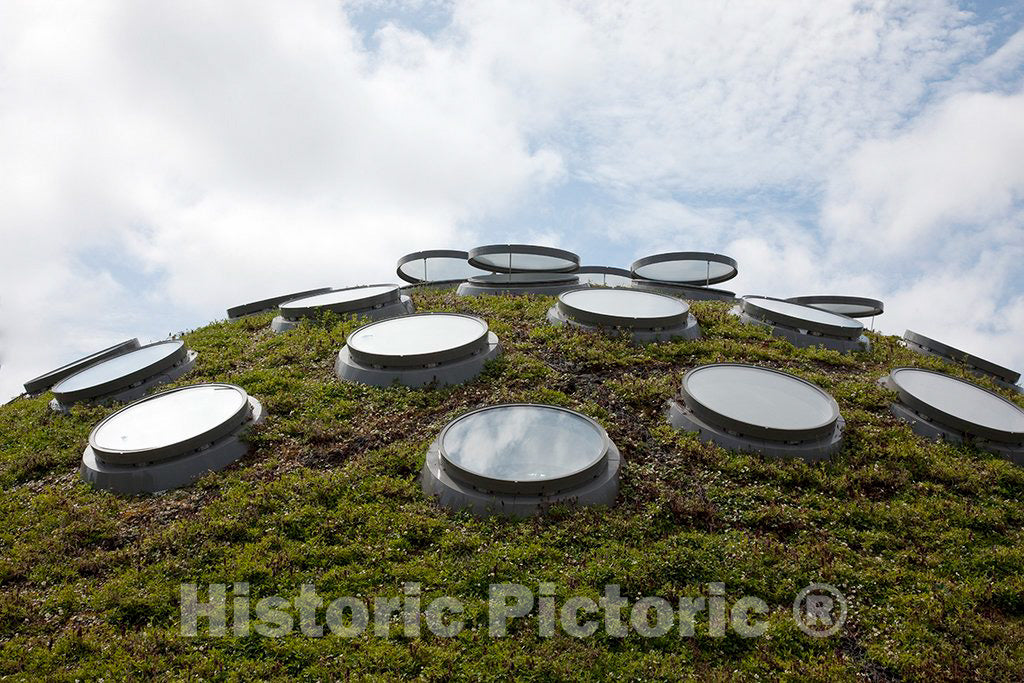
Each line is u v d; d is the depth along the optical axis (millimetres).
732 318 24016
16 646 10516
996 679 10023
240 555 12375
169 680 9758
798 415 16547
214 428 15922
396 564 12078
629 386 18000
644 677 9836
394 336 20234
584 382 18438
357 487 14359
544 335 21078
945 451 16391
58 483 16109
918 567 12484
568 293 24688
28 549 13195
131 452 15203
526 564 11961
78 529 13641
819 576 11898
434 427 16359
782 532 13242
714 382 17859
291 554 12336
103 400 19609
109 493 15148
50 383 24016
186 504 14320
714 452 15367
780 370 19016
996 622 11250
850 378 19859
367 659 10023
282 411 17719
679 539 12688
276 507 13750
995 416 17922
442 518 13195
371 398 17719
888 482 14906
